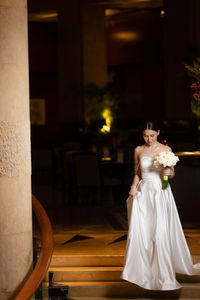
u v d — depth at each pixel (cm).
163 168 546
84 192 1301
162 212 546
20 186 459
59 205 1062
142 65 2020
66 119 1847
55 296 561
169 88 1666
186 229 772
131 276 534
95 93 1791
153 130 558
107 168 1147
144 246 542
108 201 1127
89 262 613
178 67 1636
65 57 1845
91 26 1836
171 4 1650
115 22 2052
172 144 1194
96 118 1794
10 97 448
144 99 2030
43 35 2045
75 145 1516
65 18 1834
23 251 465
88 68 1836
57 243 686
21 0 456
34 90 2073
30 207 473
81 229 796
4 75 446
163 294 571
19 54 454
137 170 569
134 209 548
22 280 466
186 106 1608
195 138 1390
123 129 1741
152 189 551
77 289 575
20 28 455
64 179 1241
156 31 1930
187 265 554
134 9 1942
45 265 456
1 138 446
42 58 2048
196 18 1573
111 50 2078
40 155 1828
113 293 576
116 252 629
